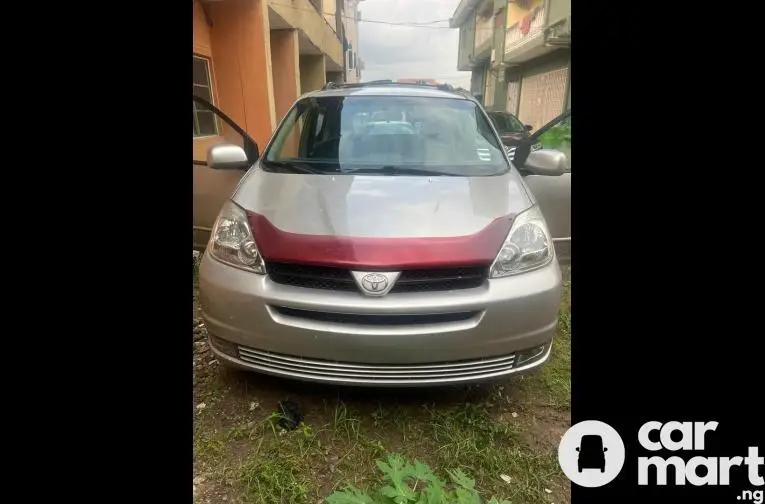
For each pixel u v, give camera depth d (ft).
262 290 6.61
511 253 6.86
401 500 4.80
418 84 11.98
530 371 7.18
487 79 81.30
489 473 6.38
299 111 10.50
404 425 7.14
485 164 9.25
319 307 6.40
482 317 6.53
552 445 6.93
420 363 6.56
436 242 6.67
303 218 7.11
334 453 6.61
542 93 49.49
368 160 9.21
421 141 9.67
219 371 8.37
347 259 6.44
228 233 7.26
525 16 48.73
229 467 6.34
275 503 5.82
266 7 27.14
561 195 10.65
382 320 6.42
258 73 27.32
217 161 9.49
